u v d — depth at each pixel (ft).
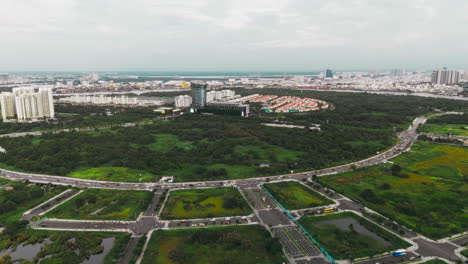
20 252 631.97
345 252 625.00
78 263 593.42
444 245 649.61
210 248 645.10
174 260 602.03
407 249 636.48
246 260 606.96
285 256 617.62
